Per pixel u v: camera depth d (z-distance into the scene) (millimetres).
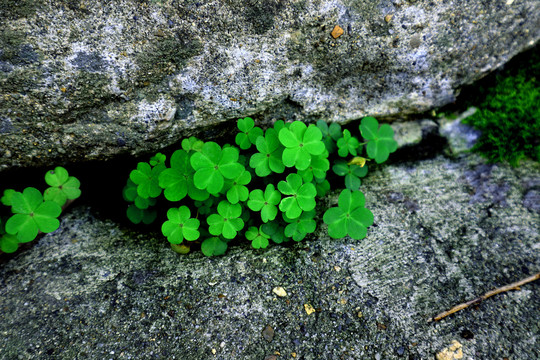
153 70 324
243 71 336
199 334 323
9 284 337
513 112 383
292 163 337
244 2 319
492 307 328
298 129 342
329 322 327
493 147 384
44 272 341
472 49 360
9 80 309
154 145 350
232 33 325
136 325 325
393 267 343
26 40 304
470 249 348
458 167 385
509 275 338
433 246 350
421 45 350
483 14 347
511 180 374
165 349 319
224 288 338
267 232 351
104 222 365
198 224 343
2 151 328
